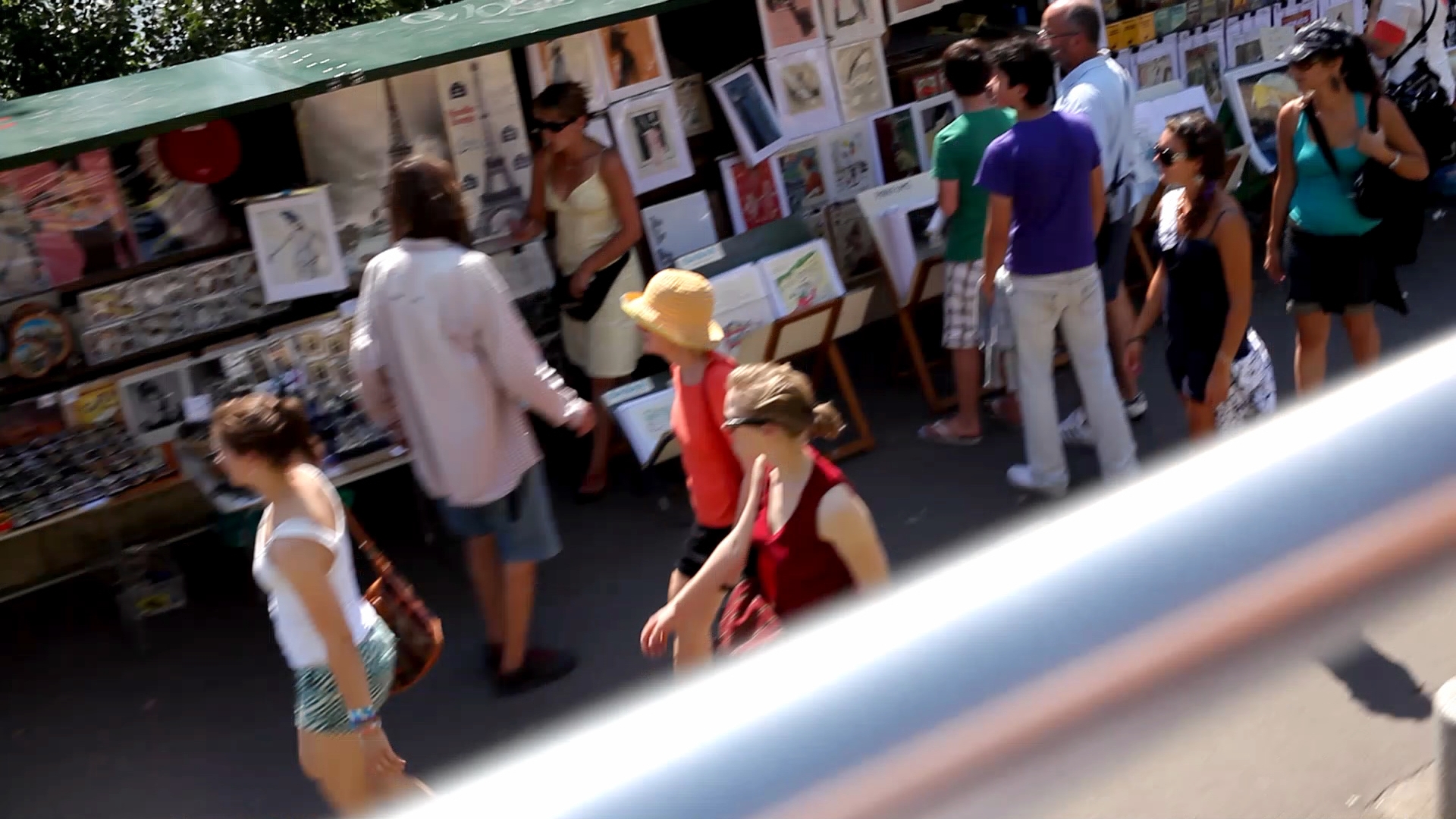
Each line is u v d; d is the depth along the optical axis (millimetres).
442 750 4441
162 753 4625
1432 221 7965
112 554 5367
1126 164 5723
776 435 3109
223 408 3305
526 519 4387
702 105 6922
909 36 8086
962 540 5355
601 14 5762
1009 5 7926
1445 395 418
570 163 5727
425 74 5953
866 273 6945
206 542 6016
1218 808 3473
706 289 3857
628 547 5613
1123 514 408
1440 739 3285
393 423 4324
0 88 9219
